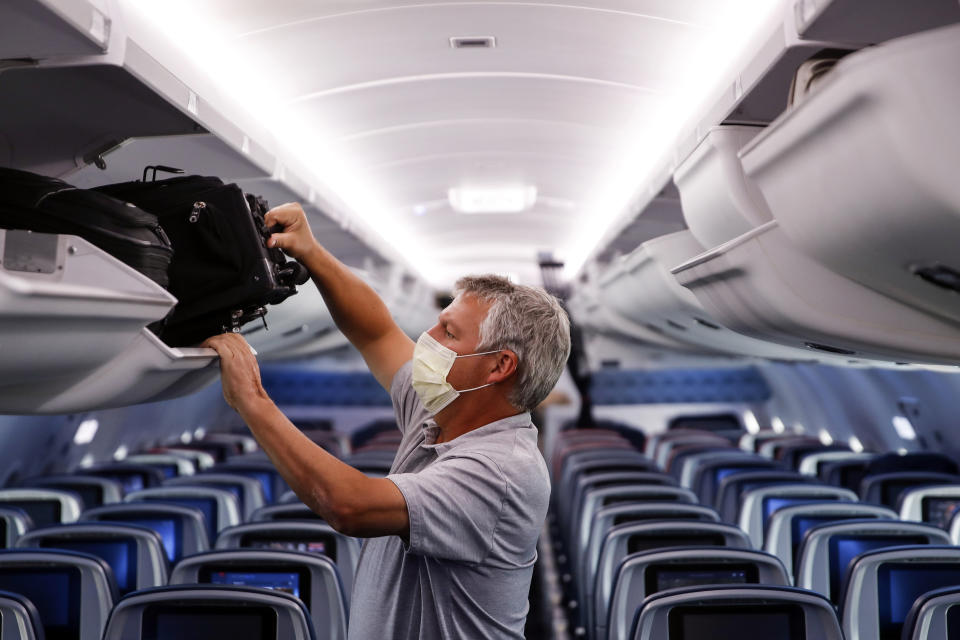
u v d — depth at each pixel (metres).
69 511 5.62
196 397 12.29
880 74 1.55
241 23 3.45
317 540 4.07
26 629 2.65
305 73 4.05
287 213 2.22
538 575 8.12
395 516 1.76
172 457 8.23
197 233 2.04
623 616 3.49
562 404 13.94
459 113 4.89
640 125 5.05
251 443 11.06
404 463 2.16
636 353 13.91
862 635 3.33
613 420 13.89
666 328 6.27
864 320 2.46
